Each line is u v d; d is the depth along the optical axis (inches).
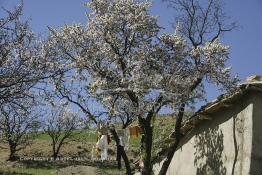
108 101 1048.8
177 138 932.0
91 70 1064.2
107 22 1066.1
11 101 745.0
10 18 777.6
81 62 1046.4
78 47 1069.8
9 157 1734.7
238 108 743.7
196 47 1061.8
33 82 763.4
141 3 1089.4
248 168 687.7
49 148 1995.6
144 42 1075.3
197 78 1025.5
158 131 1140.5
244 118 721.6
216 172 784.3
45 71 781.9
